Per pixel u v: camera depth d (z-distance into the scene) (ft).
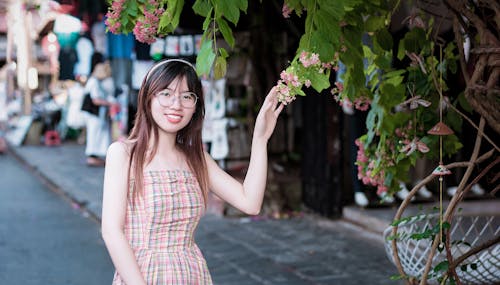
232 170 29.17
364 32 9.91
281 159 31.55
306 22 8.14
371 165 11.28
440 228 9.11
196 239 24.07
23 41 56.59
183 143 8.86
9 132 70.13
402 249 10.44
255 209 9.00
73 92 49.83
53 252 23.30
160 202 8.25
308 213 27.91
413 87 10.52
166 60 8.57
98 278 20.13
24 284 19.44
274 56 27.94
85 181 39.17
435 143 10.91
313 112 27.40
